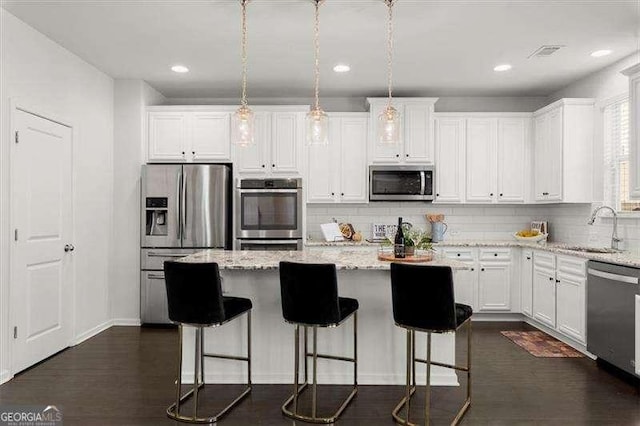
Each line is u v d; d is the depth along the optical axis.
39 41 3.68
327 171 5.36
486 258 5.07
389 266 2.89
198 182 4.84
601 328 3.58
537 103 5.65
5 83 3.31
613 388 3.18
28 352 3.54
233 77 4.89
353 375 3.26
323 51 4.08
